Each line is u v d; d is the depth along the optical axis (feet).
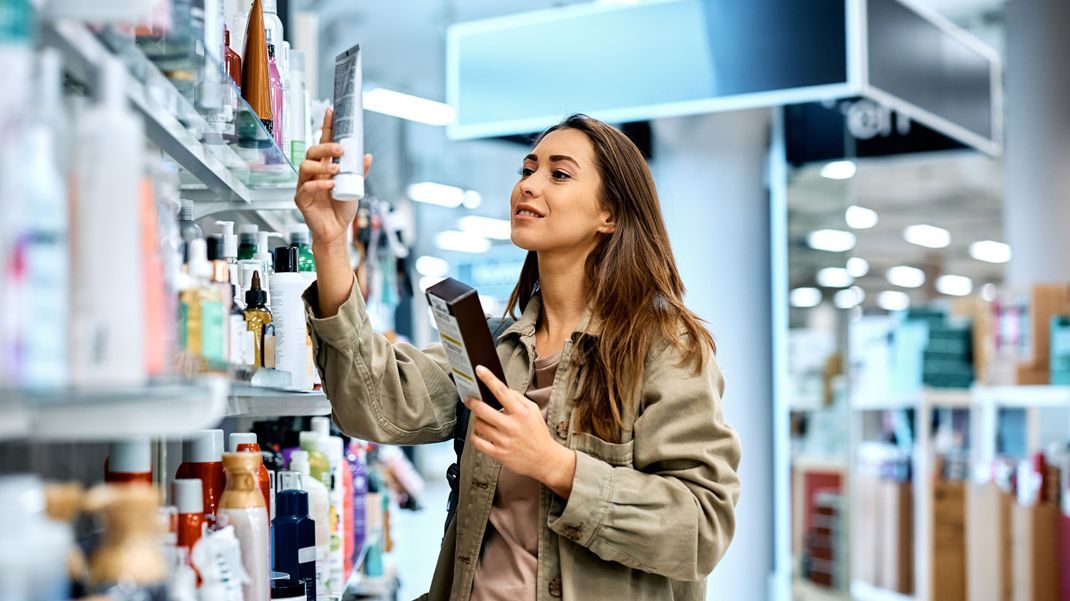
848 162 22.27
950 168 46.83
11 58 2.76
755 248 19.77
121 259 3.05
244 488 5.20
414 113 29.84
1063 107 28.19
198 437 5.32
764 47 16.44
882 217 53.67
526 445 5.53
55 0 3.26
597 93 17.34
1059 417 21.84
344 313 6.13
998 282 62.44
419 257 54.34
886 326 25.63
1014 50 28.89
